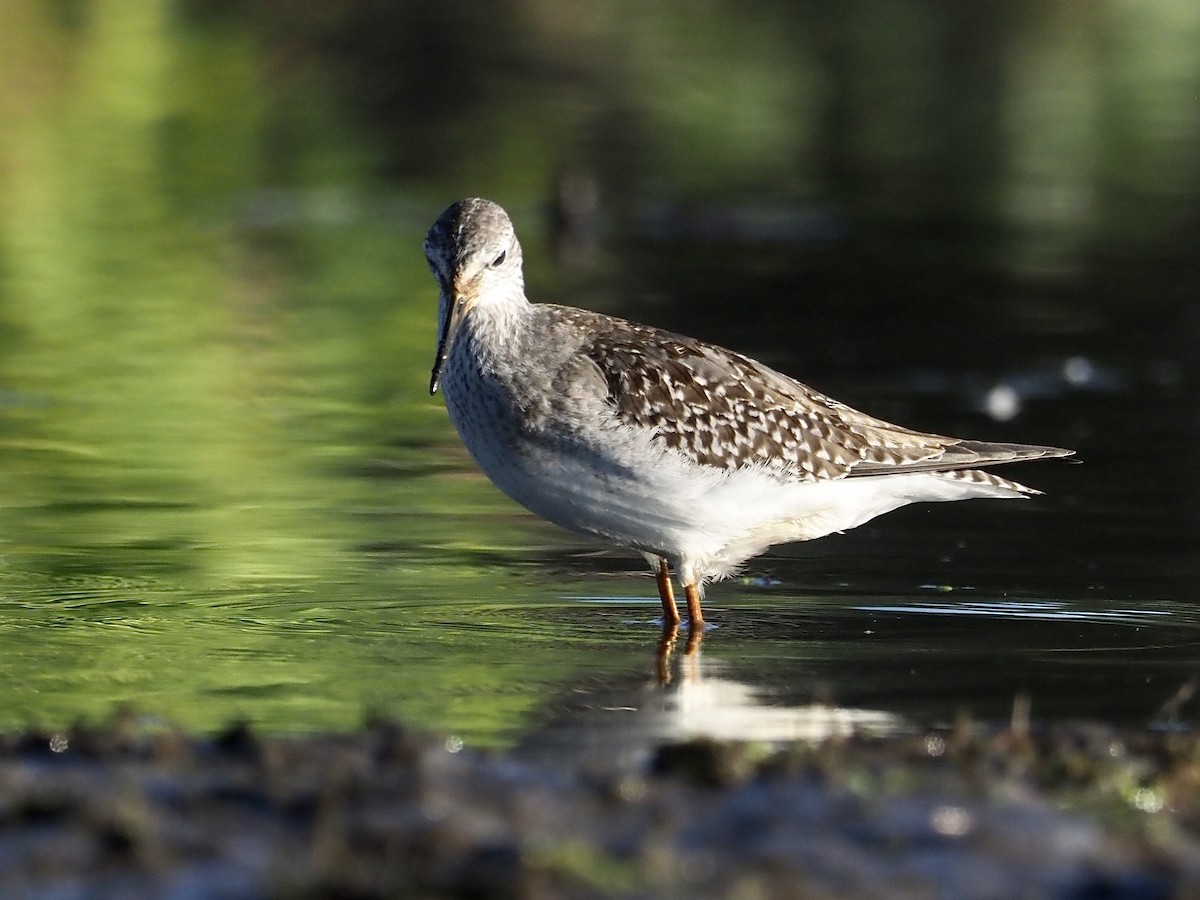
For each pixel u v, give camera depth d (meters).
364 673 10.43
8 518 14.00
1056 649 11.09
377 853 6.61
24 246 24.89
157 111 34.34
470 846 6.68
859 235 26.36
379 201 28.33
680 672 10.56
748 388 12.14
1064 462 15.98
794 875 6.55
